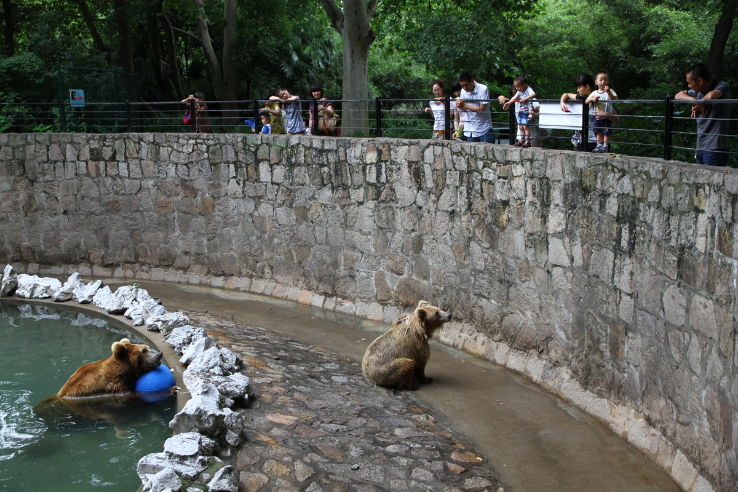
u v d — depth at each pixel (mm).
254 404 6965
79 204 14609
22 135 14680
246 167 12938
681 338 5906
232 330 10109
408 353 8047
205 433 5883
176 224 13945
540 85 20250
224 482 5293
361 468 5984
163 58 23641
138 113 18062
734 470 5062
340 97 22984
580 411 7449
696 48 17844
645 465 6211
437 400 7785
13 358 9203
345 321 11125
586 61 20578
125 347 7570
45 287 12078
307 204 12086
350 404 7383
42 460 6254
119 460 6258
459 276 9781
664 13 20141
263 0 20781
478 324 9500
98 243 14617
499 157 8867
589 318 7477
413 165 10352
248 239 13133
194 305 12195
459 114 10758
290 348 9383
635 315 6691
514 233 8727
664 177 6180
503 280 8984
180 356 8375
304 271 12305
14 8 21766
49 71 19562
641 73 20672
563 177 7820
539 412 7441
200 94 14695
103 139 14281
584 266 7551
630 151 12852
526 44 20219
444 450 6512
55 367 8820
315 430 6586
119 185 14312
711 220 5445
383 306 11094
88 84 16922
